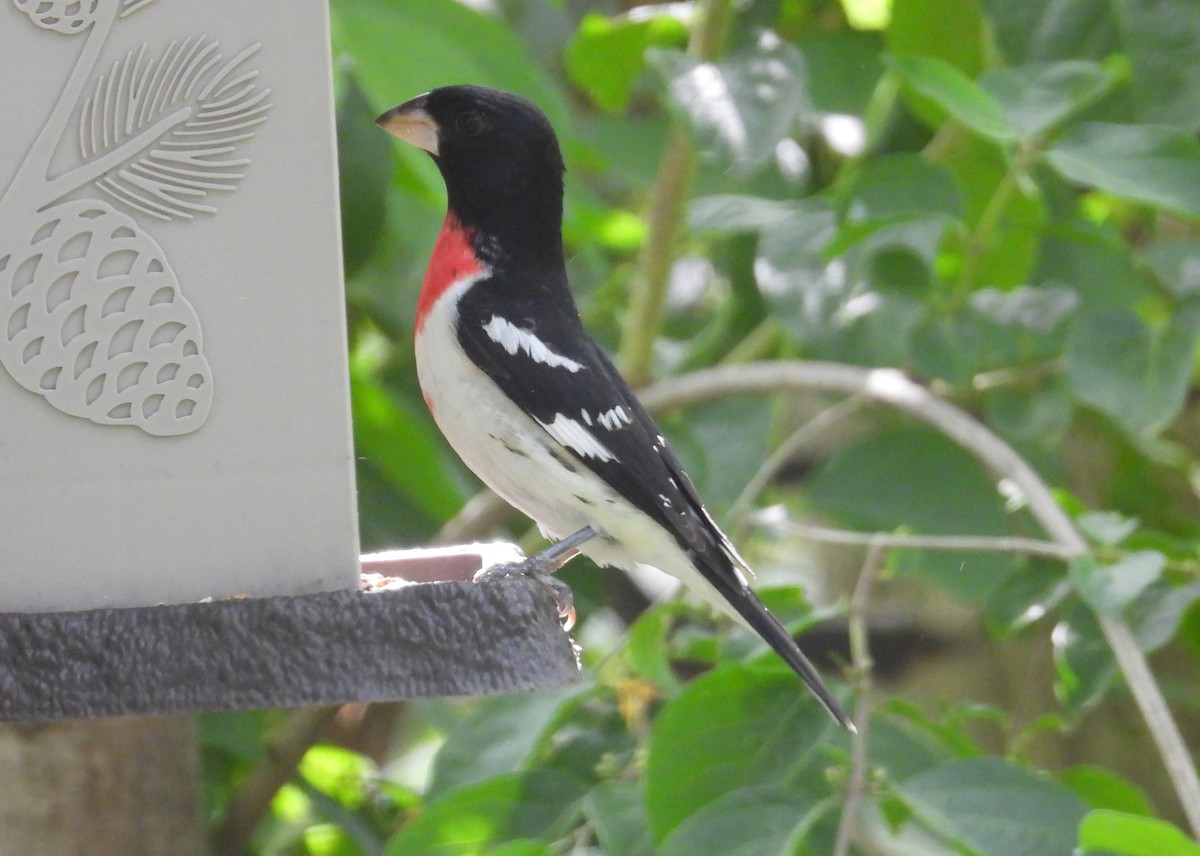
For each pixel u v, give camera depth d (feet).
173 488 17.02
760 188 29.17
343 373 17.07
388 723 30.73
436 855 21.20
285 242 16.93
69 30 16.58
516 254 21.15
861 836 20.61
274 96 16.83
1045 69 25.08
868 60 29.48
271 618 16.14
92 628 15.98
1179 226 31.50
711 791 20.42
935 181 25.66
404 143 25.08
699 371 31.45
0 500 16.83
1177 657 31.45
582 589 30.30
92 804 22.36
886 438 26.71
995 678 31.27
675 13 29.17
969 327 25.63
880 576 24.62
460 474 30.86
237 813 25.59
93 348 16.81
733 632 22.17
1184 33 25.71
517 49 25.61
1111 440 31.19
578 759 22.39
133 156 16.72
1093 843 18.11
